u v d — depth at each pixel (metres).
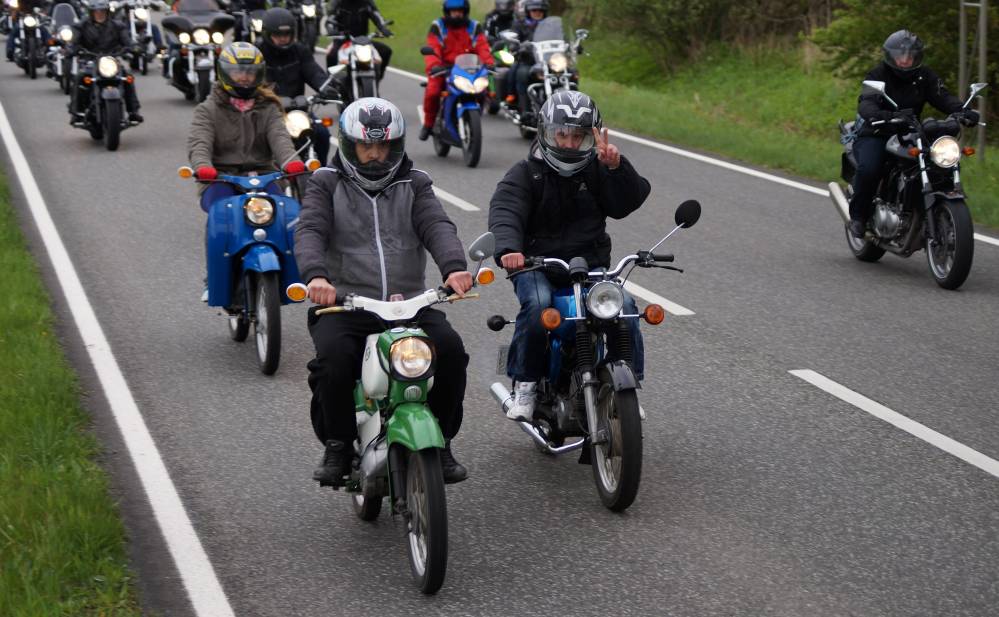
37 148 19.55
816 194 16.56
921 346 10.00
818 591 5.98
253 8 26.56
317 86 14.27
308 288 6.01
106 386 8.98
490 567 6.27
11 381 8.54
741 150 19.62
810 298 11.50
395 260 6.52
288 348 10.10
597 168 7.38
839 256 13.24
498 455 7.86
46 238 13.62
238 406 8.66
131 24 29.59
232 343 10.17
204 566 6.23
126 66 20.17
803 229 14.54
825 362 9.60
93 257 12.83
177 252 13.09
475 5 37.06
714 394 8.88
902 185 12.11
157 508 6.91
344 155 6.49
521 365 7.25
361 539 6.60
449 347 6.27
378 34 21.62
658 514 6.90
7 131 21.19
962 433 8.10
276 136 10.39
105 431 8.09
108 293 11.50
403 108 24.30
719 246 13.66
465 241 13.78
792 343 10.09
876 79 12.45
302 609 5.81
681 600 5.90
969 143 20.34
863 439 8.00
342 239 6.53
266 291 9.29
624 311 7.07
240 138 10.41
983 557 6.34
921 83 12.46
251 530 6.68
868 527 6.70
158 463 7.57
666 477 7.43
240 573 6.18
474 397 8.92
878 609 5.80
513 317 10.83
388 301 6.22
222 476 7.41
